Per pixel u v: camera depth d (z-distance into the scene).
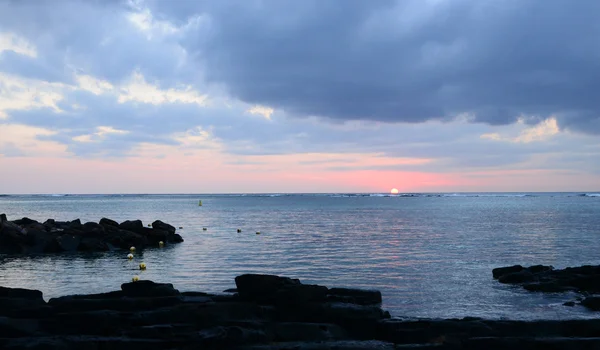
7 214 115.88
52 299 17.77
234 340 15.52
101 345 15.13
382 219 92.06
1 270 33.47
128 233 46.94
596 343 14.97
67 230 46.78
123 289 18.31
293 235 59.56
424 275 30.22
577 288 24.83
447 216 100.44
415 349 15.21
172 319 16.42
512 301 22.88
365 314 16.95
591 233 58.59
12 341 15.01
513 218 90.56
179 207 167.38
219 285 27.30
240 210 139.88
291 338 16.17
